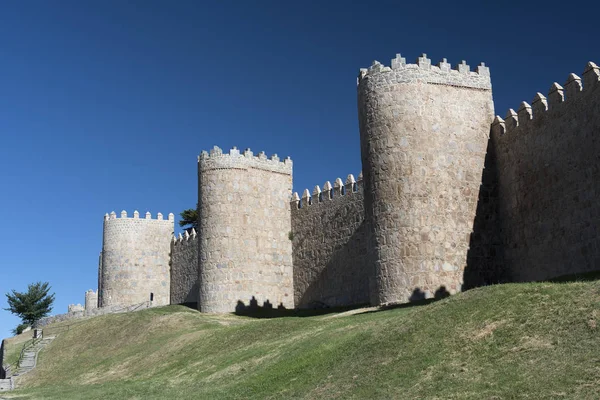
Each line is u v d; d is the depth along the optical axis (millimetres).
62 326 59125
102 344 48562
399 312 28719
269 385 22484
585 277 26891
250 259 53219
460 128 36812
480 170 36594
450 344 19594
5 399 30062
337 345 23922
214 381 26172
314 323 33469
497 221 36062
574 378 15344
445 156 36000
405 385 18078
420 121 36031
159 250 72125
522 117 34938
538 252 32938
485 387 16281
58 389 33125
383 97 36562
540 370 16234
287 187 56875
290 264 55062
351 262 48562
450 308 22312
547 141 32812
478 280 34844
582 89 30609
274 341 30562
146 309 59562
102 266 71938
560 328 17922
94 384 34500
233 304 51750
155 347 40625
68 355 47750
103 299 70750
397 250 34312
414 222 34531
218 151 54750
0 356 57812
